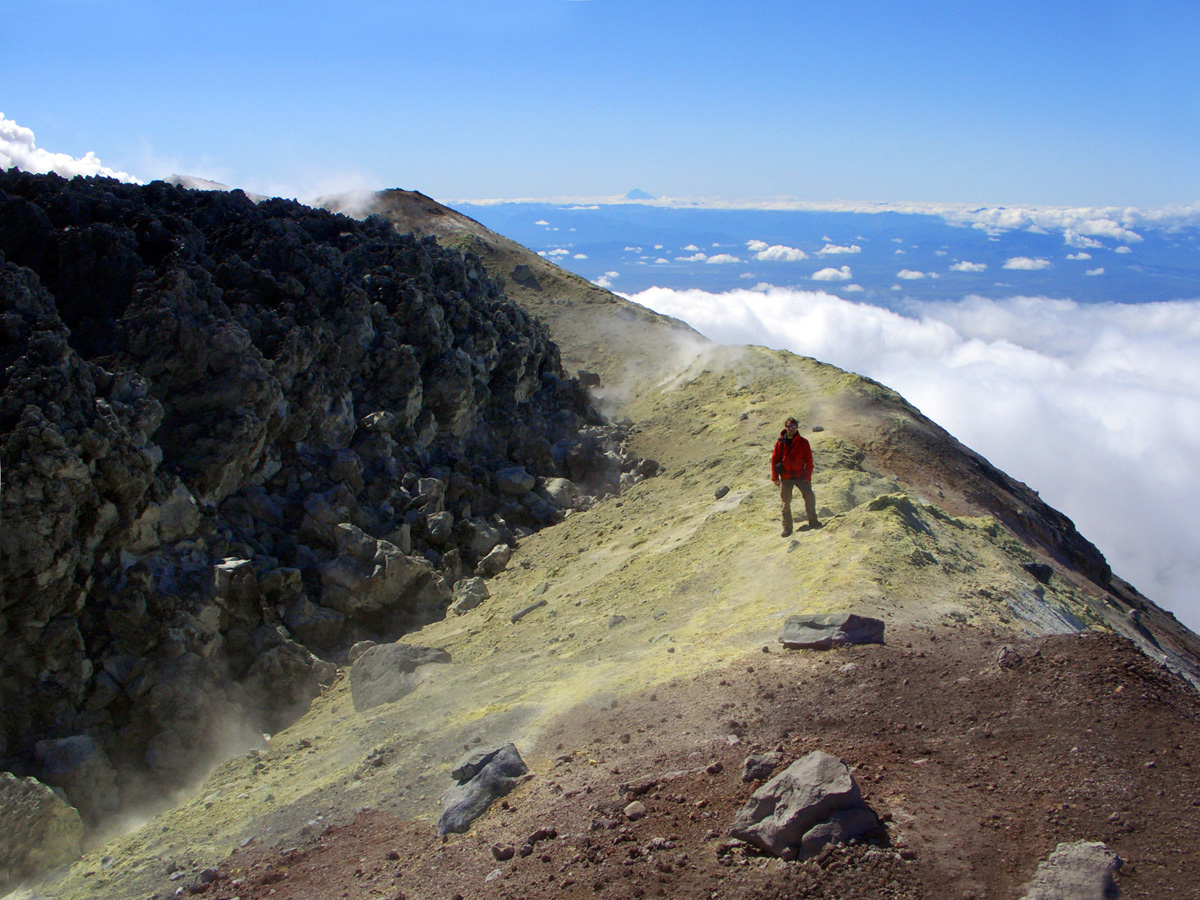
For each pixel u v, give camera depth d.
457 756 9.56
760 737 7.54
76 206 23.39
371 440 24.28
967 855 5.26
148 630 16.61
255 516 20.73
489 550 23.45
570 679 11.23
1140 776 5.89
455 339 29.58
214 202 29.23
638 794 6.90
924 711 7.46
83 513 16.42
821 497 17.53
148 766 15.28
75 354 17.70
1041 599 12.81
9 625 15.41
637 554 18.73
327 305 25.88
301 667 17.12
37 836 11.68
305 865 8.03
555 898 5.77
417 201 64.88
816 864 5.28
